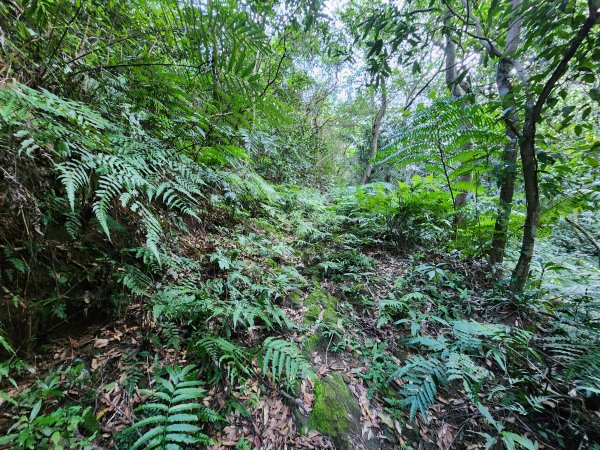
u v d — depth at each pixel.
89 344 1.59
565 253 4.45
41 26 1.57
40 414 1.22
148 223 1.54
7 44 1.36
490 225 2.98
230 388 1.53
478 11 2.66
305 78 7.26
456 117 2.78
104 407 1.33
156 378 1.45
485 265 3.19
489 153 2.77
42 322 1.50
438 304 2.49
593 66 1.71
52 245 1.56
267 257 2.93
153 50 2.33
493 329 1.99
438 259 3.43
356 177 12.55
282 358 1.57
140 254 1.78
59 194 1.61
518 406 1.66
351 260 3.28
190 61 1.85
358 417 1.60
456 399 1.75
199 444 1.28
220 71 1.70
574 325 2.14
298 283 2.66
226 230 3.06
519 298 2.38
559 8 1.52
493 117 2.72
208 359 1.60
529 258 2.47
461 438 1.57
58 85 1.64
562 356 1.81
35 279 1.49
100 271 1.76
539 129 3.24
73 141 1.40
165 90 1.87
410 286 2.85
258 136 3.07
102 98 1.87
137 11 2.25
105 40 2.00
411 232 3.94
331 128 13.04
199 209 2.77
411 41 2.10
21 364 1.32
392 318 2.40
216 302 1.84
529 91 2.09
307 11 2.11
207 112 2.21
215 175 2.53
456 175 3.28
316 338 2.05
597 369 1.60
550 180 2.35
